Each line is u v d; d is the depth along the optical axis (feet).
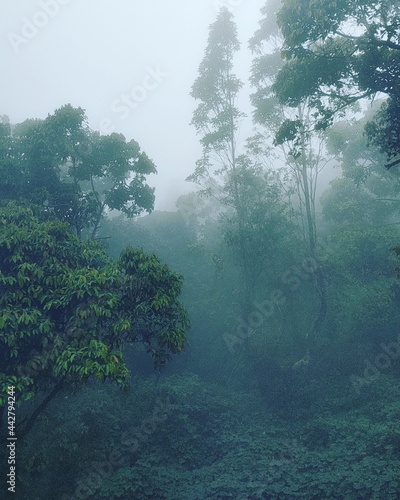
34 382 27.40
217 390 55.83
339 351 55.11
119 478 33.40
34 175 44.83
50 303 27.30
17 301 27.48
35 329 26.37
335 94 34.83
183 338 29.22
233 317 64.59
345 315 53.01
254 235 54.80
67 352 24.76
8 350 26.50
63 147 46.14
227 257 62.80
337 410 46.57
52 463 31.58
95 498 31.01
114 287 28.78
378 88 32.63
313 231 59.57
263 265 58.49
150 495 31.94
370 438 35.94
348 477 30.27
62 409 39.93
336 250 57.00
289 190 58.80
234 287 67.92
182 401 49.11
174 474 36.11
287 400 49.52
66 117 45.19
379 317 51.72
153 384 54.13
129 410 45.75
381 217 67.21
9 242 28.81
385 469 30.22
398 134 33.60
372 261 57.52
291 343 58.29
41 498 29.14
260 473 35.27
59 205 45.27
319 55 32.83
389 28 28.96
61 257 32.01
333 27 30.73
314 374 53.83
